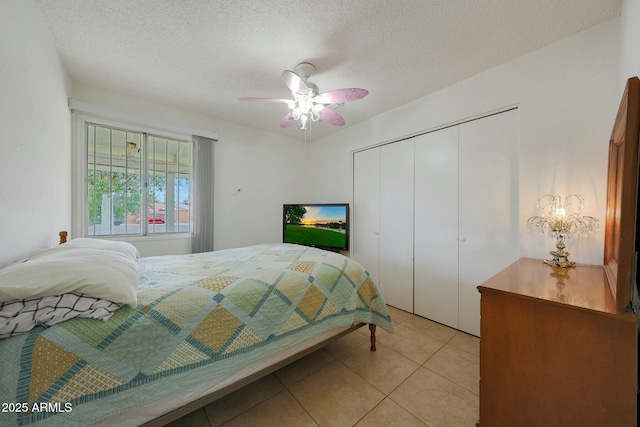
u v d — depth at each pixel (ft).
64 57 6.30
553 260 5.27
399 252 9.34
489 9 4.75
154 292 3.83
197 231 9.77
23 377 2.52
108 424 2.96
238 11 4.83
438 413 4.36
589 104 5.24
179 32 5.43
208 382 3.65
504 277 4.20
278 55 6.22
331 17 4.97
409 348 6.49
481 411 3.66
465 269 7.43
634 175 2.60
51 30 5.33
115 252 4.37
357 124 10.89
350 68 6.76
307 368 5.63
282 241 12.59
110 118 8.06
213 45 5.86
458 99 7.43
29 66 4.28
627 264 2.66
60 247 4.32
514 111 6.47
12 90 3.70
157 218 9.32
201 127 10.07
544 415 3.18
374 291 6.29
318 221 11.37
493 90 6.69
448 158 7.86
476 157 7.20
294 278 5.09
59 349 2.70
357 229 11.05
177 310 3.56
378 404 4.57
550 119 5.73
